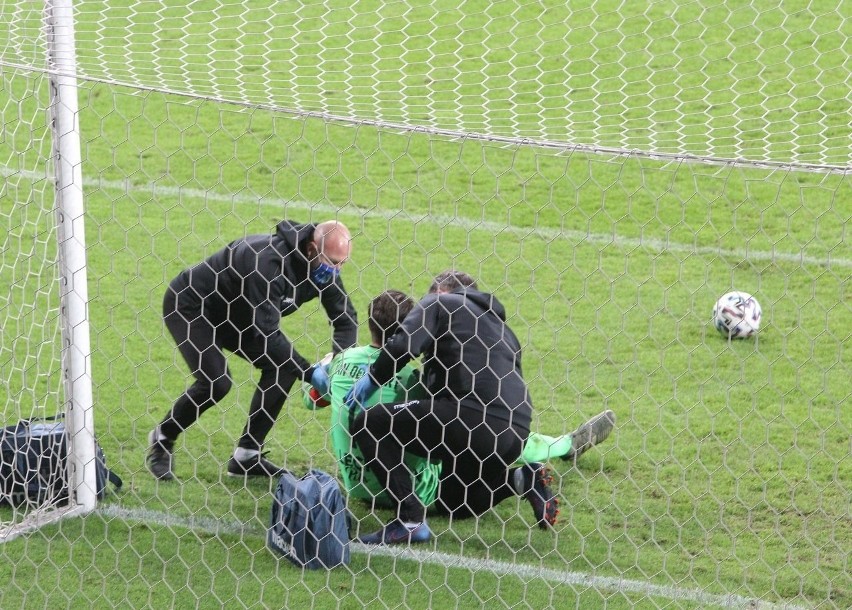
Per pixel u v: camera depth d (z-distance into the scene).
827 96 34.22
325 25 38.19
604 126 29.05
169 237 34.31
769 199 36.59
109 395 24.64
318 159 40.28
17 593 16.98
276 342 19.98
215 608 16.64
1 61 18.77
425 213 36.22
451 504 19.66
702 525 19.22
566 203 36.81
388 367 18.53
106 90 44.31
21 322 26.98
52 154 18.77
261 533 18.92
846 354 26.66
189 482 20.75
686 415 22.48
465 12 41.09
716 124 31.11
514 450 18.78
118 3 37.66
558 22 41.31
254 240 20.41
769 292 30.53
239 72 31.61
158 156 40.25
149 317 29.19
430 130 16.33
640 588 17.27
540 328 28.56
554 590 17.19
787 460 21.58
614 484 20.75
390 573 17.64
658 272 32.03
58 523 18.91
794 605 16.86
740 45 39.19
